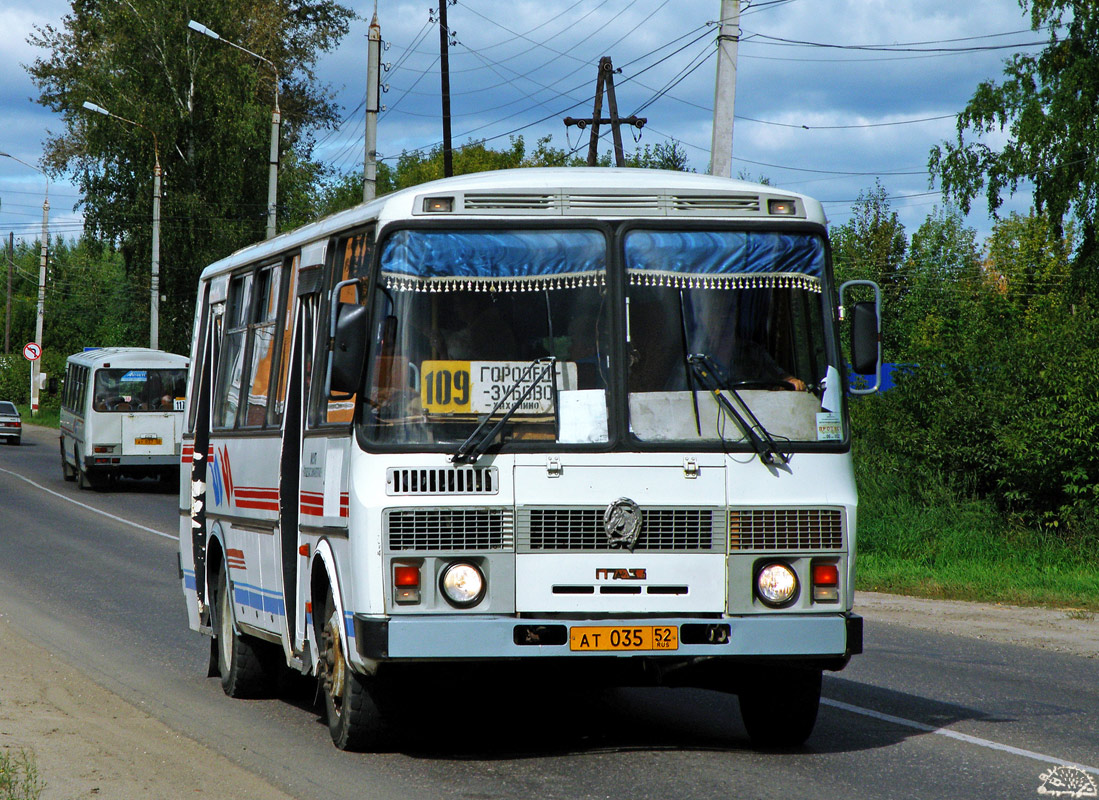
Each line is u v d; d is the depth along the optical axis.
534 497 10.76
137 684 16.17
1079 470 31.42
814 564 11.09
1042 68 49.34
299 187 87.38
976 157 50.66
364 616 10.66
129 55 80.12
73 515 42.84
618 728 13.05
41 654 17.89
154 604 23.86
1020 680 16.56
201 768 11.21
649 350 11.16
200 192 80.69
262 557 14.26
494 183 11.29
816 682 11.70
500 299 11.13
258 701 15.27
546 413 10.95
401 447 10.77
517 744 12.17
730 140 30.41
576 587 10.73
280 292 14.51
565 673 10.73
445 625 10.47
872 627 21.97
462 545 10.69
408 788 10.39
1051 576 28.22
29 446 82.69
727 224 11.47
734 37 30.41
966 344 34.59
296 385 13.44
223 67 80.88
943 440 33.62
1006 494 32.62
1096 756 11.81
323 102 91.50
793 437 11.21
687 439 11.02
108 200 81.69
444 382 10.96
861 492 34.12
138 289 82.69
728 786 10.34
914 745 12.19
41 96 86.12
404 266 11.12
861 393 11.56
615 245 11.27
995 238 64.06
